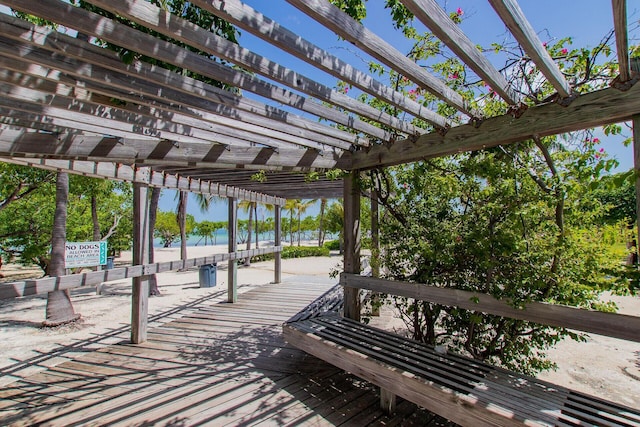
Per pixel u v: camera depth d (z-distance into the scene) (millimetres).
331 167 3332
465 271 2857
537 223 2475
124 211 10625
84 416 2445
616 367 3621
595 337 4570
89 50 1484
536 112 2168
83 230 8023
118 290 7844
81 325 4949
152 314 5477
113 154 2338
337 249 22812
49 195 6965
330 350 2730
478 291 2645
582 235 2365
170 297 6965
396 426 2354
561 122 2057
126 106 2072
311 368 3283
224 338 4188
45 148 2121
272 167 2967
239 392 2805
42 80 1743
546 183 2305
